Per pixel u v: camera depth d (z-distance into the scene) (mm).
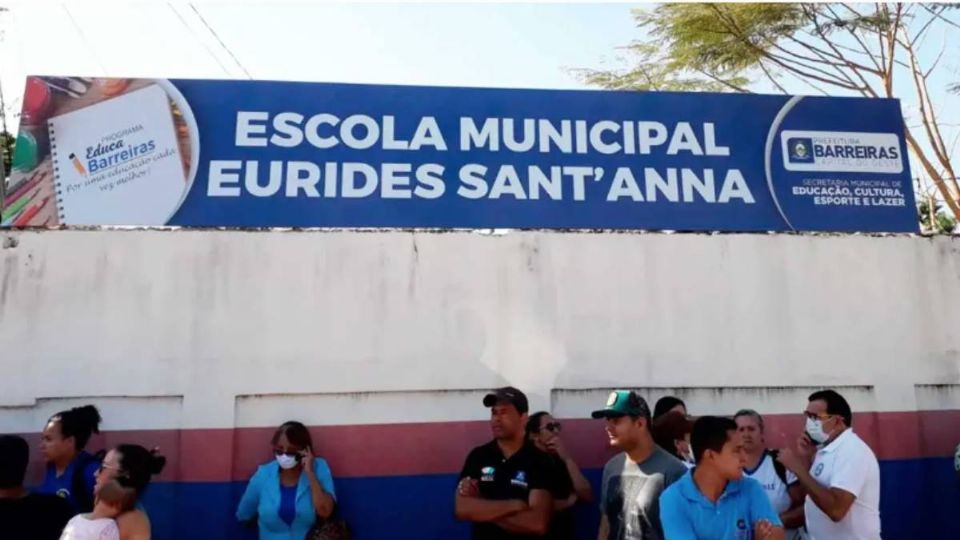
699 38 13523
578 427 5543
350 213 5859
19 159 5844
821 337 5840
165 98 5996
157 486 5277
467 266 5668
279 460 5016
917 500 5727
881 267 6004
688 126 6238
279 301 5520
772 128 6289
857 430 5766
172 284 5500
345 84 6113
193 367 5410
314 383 5438
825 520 4438
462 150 6043
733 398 5688
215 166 5891
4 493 3781
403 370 5504
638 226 6016
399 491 5410
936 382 5871
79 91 5980
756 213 6121
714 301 5801
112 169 5863
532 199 5996
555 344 5613
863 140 6324
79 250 5508
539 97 6203
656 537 3662
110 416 5332
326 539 4883
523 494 4305
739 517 3350
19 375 5320
